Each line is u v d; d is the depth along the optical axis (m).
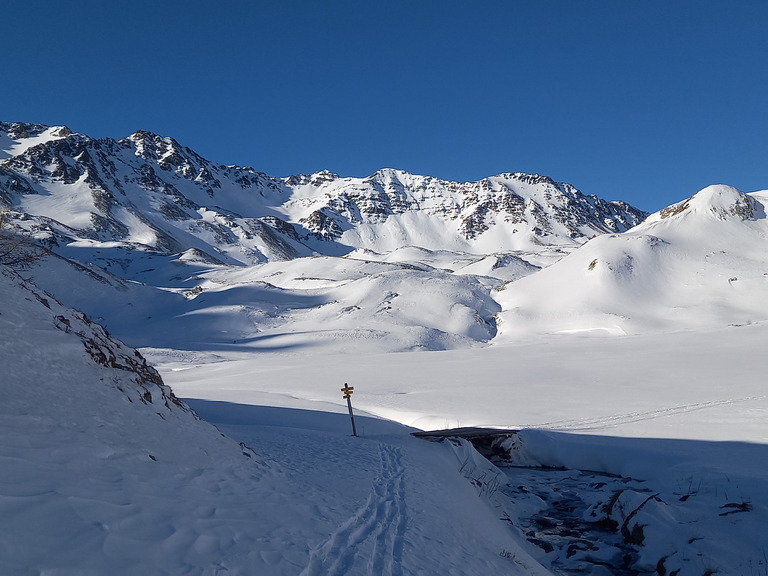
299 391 39.88
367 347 87.44
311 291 143.75
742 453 17.14
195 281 174.50
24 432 6.66
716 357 43.53
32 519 4.58
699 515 12.48
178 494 6.89
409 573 6.65
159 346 90.56
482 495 15.27
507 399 31.14
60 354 9.08
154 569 4.53
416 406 30.75
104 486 6.09
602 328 93.06
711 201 137.12
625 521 12.98
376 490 10.95
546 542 12.78
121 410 9.04
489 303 123.19
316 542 6.65
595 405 28.08
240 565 5.19
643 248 121.81
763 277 103.75
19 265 11.43
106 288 132.25
